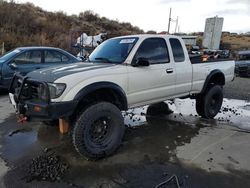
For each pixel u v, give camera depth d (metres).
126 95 4.34
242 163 3.89
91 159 3.91
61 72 3.88
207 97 6.13
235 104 8.09
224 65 6.51
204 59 5.94
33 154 4.11
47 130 5.17
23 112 3.86
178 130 5.38
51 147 4.38
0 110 6.54
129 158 4.02
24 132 5.07
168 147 4.47
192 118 6.29
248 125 5.82
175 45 5.25
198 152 4.28
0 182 3.30
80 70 3.95
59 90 3.57
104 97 4.25
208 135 5.10
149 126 5.61
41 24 25.58
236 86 12.07
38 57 8.46
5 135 4.91
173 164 3.83
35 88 3.85
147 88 4.65
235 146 4.55
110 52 4.79
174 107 7.28
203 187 3.23
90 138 3.84
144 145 4.54
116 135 4.11
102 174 3.53
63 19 31.28
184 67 5.35
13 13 24.22
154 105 7.23
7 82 7.92
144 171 3.62
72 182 3.33
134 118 6.17
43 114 3.58
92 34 28.00
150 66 4.66
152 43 4.79
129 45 4.62
